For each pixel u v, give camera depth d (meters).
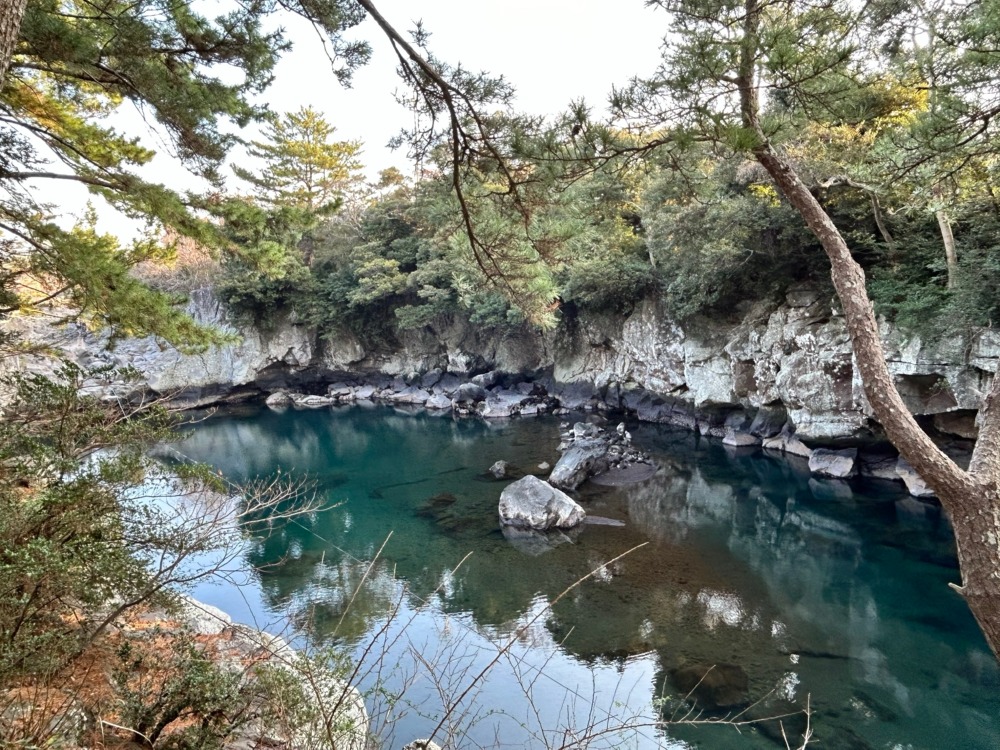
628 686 8.33
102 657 4.08
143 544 4.18
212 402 35.84
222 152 6.55
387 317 36.47
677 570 12.19
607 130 4.37
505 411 30.42
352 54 4.91
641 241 25.14
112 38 5.50
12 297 6.50
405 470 20.58
